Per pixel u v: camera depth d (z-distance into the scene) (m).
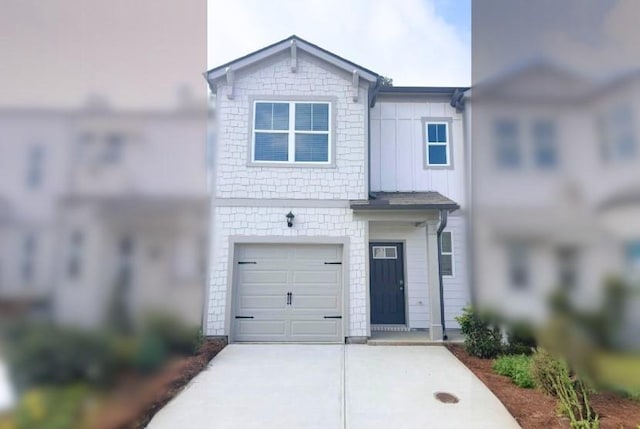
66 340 4.14
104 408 4.11
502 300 7.50
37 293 4.54
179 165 7.12
